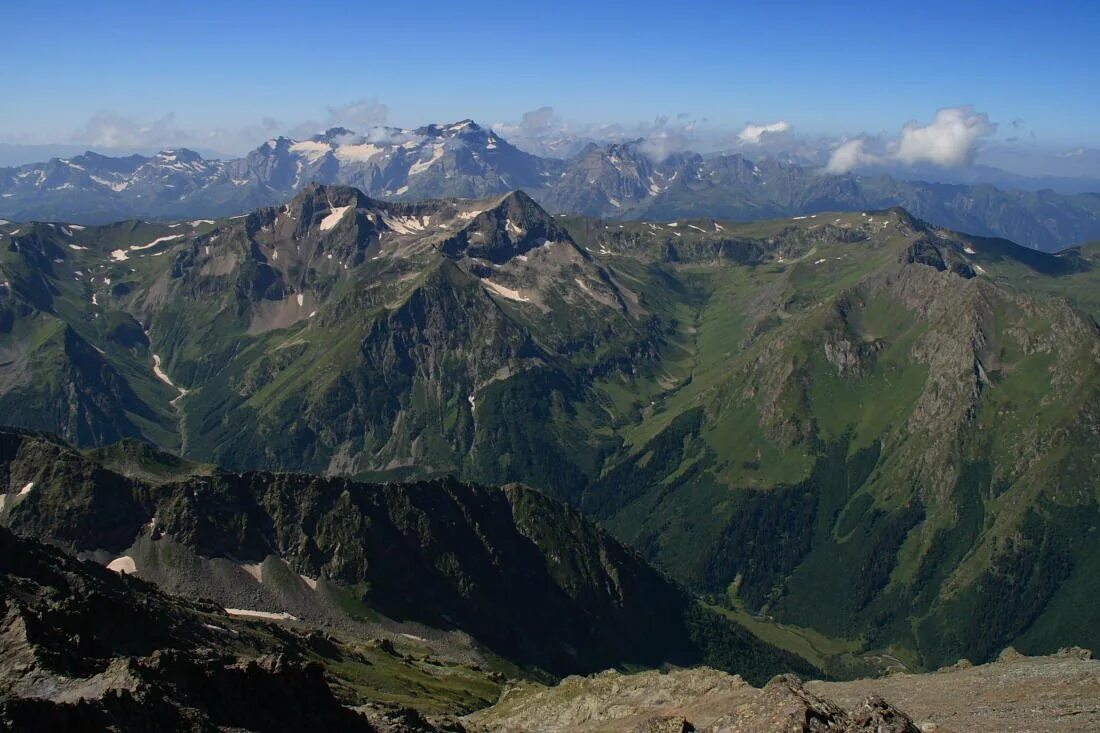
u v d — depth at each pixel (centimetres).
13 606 7494
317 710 7531
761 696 6388
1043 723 6662
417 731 8881
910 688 9025
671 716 7362
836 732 5750
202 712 6347
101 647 7781
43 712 5384
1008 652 10681
